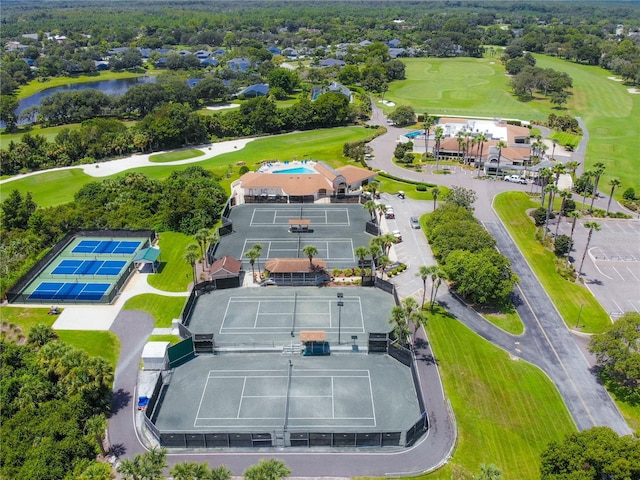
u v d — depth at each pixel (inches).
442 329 4439.0
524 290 5039.4
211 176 7682.1
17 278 5009.8
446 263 5019.7
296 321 4468.5
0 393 3432.6
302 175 7096.5
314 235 5999.0
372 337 4065.0
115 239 5984.3
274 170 7731.3
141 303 4776.1
